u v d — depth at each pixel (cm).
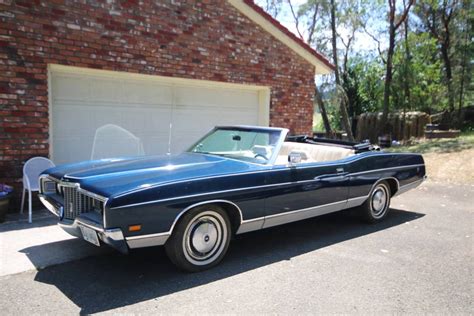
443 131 1916
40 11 587
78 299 315
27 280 349
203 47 785
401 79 2209
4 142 572
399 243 478
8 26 561
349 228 545
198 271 374
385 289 344
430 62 2522
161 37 722
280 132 459
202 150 512
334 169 487
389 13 2200
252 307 307
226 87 870
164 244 364
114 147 712
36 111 596
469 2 2125
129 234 322
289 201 434
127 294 325
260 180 405
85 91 670
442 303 320
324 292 336
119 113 713
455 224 573
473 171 1052
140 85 734
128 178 355
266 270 383
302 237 498
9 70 568
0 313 290
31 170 574
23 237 467
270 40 902
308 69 997
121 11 669
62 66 625
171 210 342
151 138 760
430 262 412
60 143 650
